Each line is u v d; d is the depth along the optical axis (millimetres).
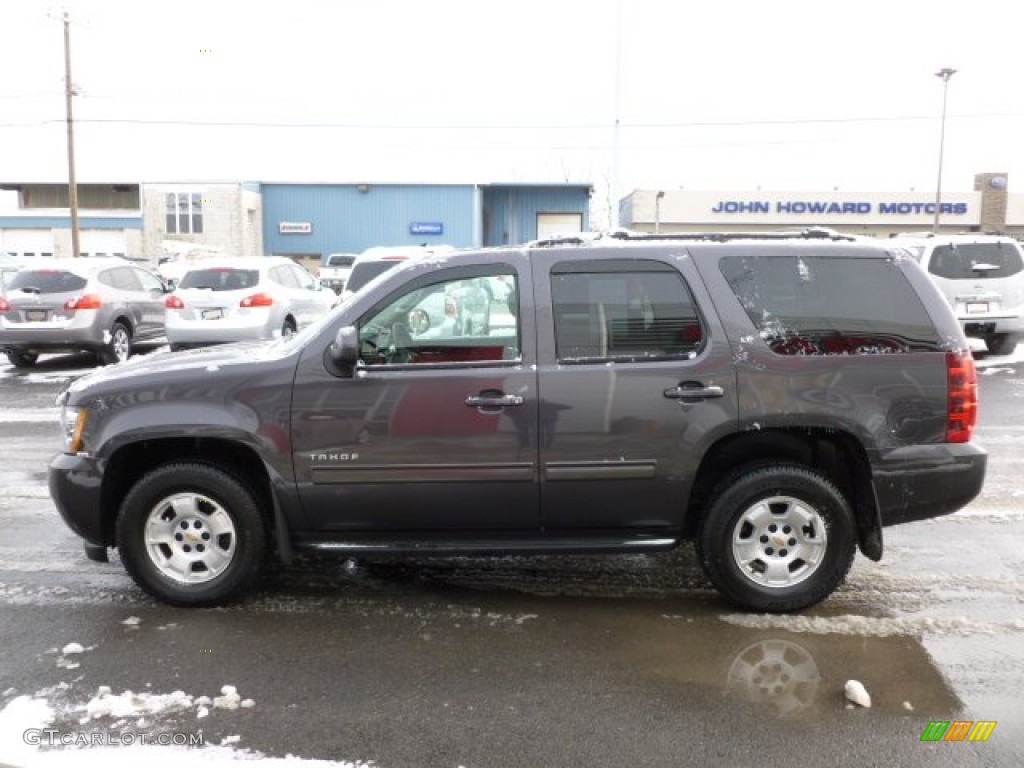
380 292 4371
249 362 4395
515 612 4465
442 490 4305
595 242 4469
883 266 4398
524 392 4246
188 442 4500
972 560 5199
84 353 16094
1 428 9461
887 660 3912
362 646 4070
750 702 3549
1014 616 4391
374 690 3654
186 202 43438
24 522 6031
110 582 4883
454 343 4320
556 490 4301
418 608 4516
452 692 3637
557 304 4316
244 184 42562
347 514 4363
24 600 4621
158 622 4336
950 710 3482
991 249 13414
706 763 3129
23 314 13273
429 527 4398
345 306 4410
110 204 50375
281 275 14031
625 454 4266
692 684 3699
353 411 4273
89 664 3881
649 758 3158
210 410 4312
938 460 4297
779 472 4281
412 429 4266
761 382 4242
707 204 59094
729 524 4305
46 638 4152
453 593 4719
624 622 4332
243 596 4613
